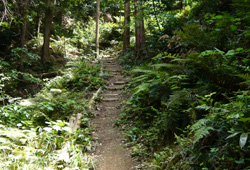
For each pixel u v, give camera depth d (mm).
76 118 5020
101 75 8922
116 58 12945
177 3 12484
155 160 3127
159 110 4453
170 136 3619
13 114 4812
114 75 9375
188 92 3531
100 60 12609
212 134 2652
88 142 4094
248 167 1996
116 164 3457
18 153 3053
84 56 13617
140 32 10234
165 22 9492
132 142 4086
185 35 3848
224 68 3094
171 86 4133
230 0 6188
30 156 2988
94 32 17781
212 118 2514
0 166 2840
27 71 10891
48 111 5328
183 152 2832
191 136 3055
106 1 19109
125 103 6137
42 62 12094
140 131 4316
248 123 2260
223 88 3260
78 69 9336
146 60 8852
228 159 2283
